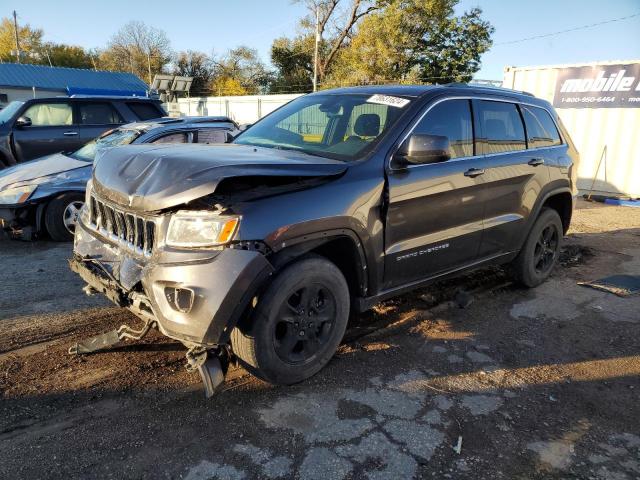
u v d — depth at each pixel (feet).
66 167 22.24
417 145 11.16
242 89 186.80
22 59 195.21
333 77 121.08
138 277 9.49
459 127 13.33
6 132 28.58
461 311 15.16
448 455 8.75
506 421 9.79
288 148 12.46
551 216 16.99
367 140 11.76
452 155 12.97
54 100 30.40
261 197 9.45
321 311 10.71
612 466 8.65
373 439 9.06
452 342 13.08
